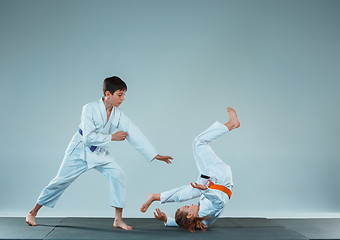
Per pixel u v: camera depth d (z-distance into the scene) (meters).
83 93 5.00
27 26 5.02
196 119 5.04
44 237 3.05
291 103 5.11
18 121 4.91
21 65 4.97
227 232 3.36
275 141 5.06
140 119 5.02
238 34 5.15
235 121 3.60
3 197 4.77
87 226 3.59
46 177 4.85
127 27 5.11
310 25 5.20
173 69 5.09
